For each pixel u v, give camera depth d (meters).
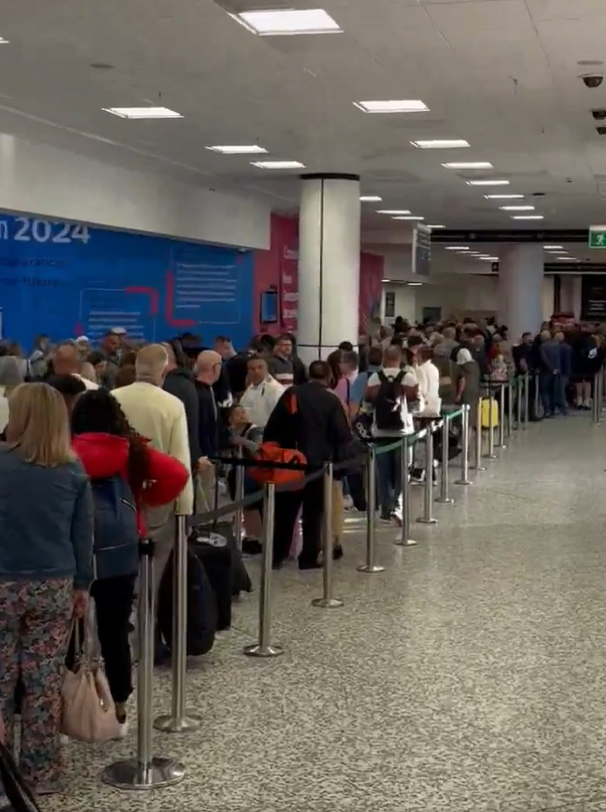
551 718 5.21
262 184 19.28
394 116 12.60
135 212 17.41
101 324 17.59
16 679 4.10
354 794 4.33
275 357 12.58
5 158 14.16
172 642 5.07
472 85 10.81
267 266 23.20
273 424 8.30
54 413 4.01
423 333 23.75
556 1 7.74
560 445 16.98
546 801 4.29
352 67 10.09
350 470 8.48
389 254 34.06
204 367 7.77
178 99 11.77
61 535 4.01
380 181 18.67
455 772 4.56
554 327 26.53
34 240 15.91
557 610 7.17
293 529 8.39
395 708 5.32
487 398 15.20
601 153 15.26
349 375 11.41
